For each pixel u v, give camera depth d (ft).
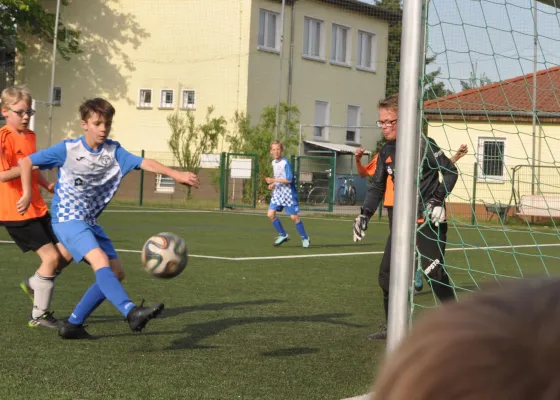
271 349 18.61
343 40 117.29
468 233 60.18
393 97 20.97
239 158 93.45
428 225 19.04
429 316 1.80
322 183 106.73
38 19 107.96
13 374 15.34
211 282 30.07
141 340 19.22
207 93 105.09
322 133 114.21
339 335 20.65
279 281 31.01
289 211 46.34
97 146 18.15
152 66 108.47
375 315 23.95
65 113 113.29
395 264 13.64
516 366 1.61
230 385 15.02
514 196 22.41
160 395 14.12
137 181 107.34
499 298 1.75
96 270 17.11
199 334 20.24
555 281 1.79
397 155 13.66
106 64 110.83
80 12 111.45
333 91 115.14
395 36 124.88
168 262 16.69
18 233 20.26
